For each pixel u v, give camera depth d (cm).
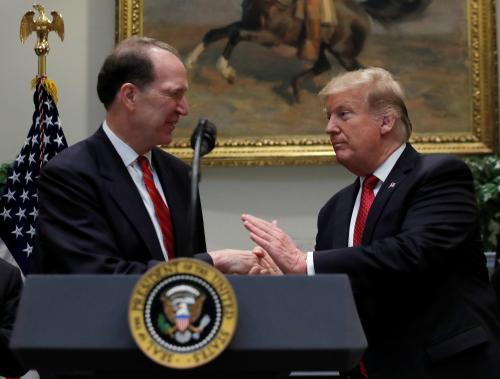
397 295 280
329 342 120
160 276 119
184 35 637
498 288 335
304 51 631
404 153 302
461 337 272
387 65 627
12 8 653
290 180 625
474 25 622
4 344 347
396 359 275
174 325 118
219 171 628
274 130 625
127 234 254
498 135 614
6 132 644
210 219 623
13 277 389
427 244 271
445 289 280
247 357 120
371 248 270
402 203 286
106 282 125
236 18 637
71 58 649
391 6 630
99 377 127
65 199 250
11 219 503
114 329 121
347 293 124
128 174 269
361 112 299
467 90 620
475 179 562
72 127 643
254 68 631
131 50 271
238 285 124
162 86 268
